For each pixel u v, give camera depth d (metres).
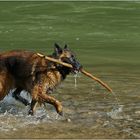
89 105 13.61
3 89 12.42
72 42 29.19
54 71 12.30
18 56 12.49
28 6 42.53
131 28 34.38
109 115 12.60
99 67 20.75
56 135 10.89
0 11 40.62
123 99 14.38
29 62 12.40
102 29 34.00
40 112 12.80
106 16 38.56
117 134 11.05
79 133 11.08
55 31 33.12
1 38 30.42
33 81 12.33
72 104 13.69
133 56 24.12
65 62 12.35
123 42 29.19
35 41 29.34
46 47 27.11
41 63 12.34
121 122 12.01
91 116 12.49
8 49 26.22
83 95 14.84
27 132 11.06
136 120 12.20
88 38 30.70
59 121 12.02
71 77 17.91
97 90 15.62
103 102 13.98
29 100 13.73
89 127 11.54
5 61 12.48
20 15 39.19
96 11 40.38
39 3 43.81
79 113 12.75
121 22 36.44
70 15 39.03
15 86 12.67
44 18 37.97
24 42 28.94
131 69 20.27
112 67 20.75
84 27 34.66
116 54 24.72
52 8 41.66
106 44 28.42
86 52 25.42
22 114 12.62
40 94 12.26
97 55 24.38
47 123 11.82
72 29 33.97
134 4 43.50
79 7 42.03
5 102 13.62
